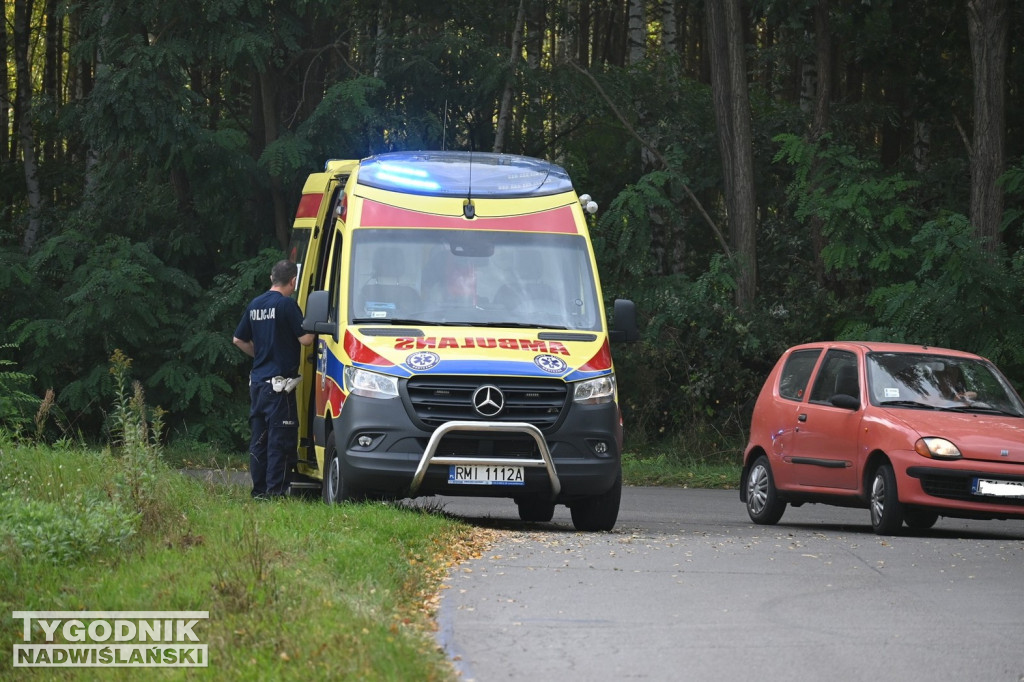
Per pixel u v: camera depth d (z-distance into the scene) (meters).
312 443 30.36
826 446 30.47
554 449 25.33
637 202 57.28
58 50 90.44
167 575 16.39
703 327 56.81
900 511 28.03
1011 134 67.56
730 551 22.72
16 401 44.78
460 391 25.17
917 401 29.81
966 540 25.64
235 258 60.81
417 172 28.34
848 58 68.81
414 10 64.69
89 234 60.25
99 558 17.91
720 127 59.03
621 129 69.25
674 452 55.31
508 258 27.39
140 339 54.97
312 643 13.45
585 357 26.00
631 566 20.62
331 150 58.38
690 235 72.38
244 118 71.38
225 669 13.02
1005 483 27.41
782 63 76.88
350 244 27.28
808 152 54.22
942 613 17.53
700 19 94.56
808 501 31.62
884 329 46.72
